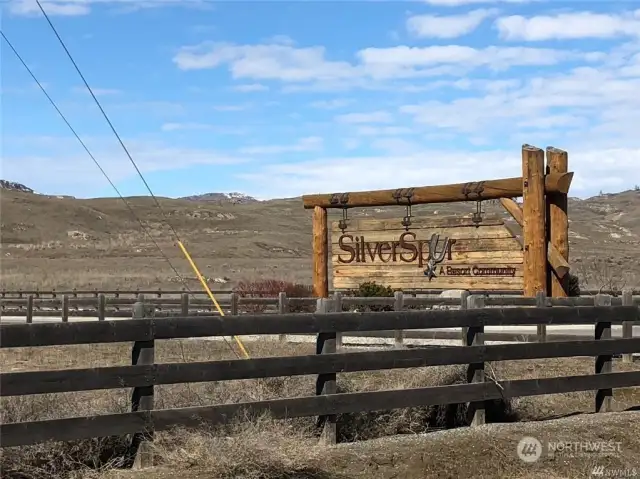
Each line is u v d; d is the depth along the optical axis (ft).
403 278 65.46
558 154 55.52
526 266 55.21
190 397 29.37
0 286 167.22
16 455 22.90
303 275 226.99
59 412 26.68
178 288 174.50
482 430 28.71
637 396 36.86
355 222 68.28
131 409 24.22
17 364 48.91
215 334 24.79
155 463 23.58
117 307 92.22
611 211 557.74
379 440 27.27
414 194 63.82
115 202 525.34
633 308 32.99
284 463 23.13
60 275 229.45
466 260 61.77
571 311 31.50
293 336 63.21
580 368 43.39
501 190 58.59
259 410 25.30
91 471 23.07
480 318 29.66
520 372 42.11
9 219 421.59
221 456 22.90
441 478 24.30
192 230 466.29
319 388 26.84
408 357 27.96
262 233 462.60
